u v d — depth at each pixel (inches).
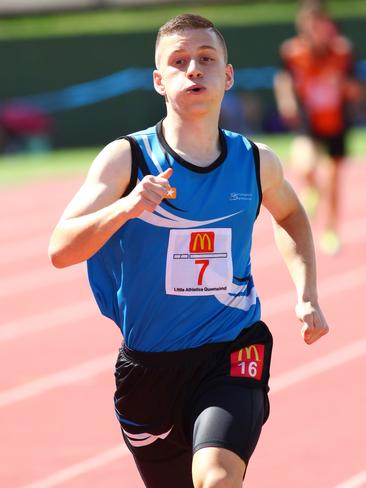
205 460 371.9
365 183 1868.8
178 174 394.9
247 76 2659.9
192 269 398.9
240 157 406.9
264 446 613.6
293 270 430.3
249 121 2600.9
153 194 351.9
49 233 1429.6
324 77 1241.4
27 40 2532.0
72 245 371.6
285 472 574.6
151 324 403.2
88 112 2568.9
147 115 2615.7
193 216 395.9
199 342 403.5
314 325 414.9
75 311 983.6
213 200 398.3
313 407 679.7
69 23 2957.7
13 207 1653.5
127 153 394.9
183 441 411.2
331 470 576.1
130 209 353.1
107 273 413.4
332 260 1194.6
